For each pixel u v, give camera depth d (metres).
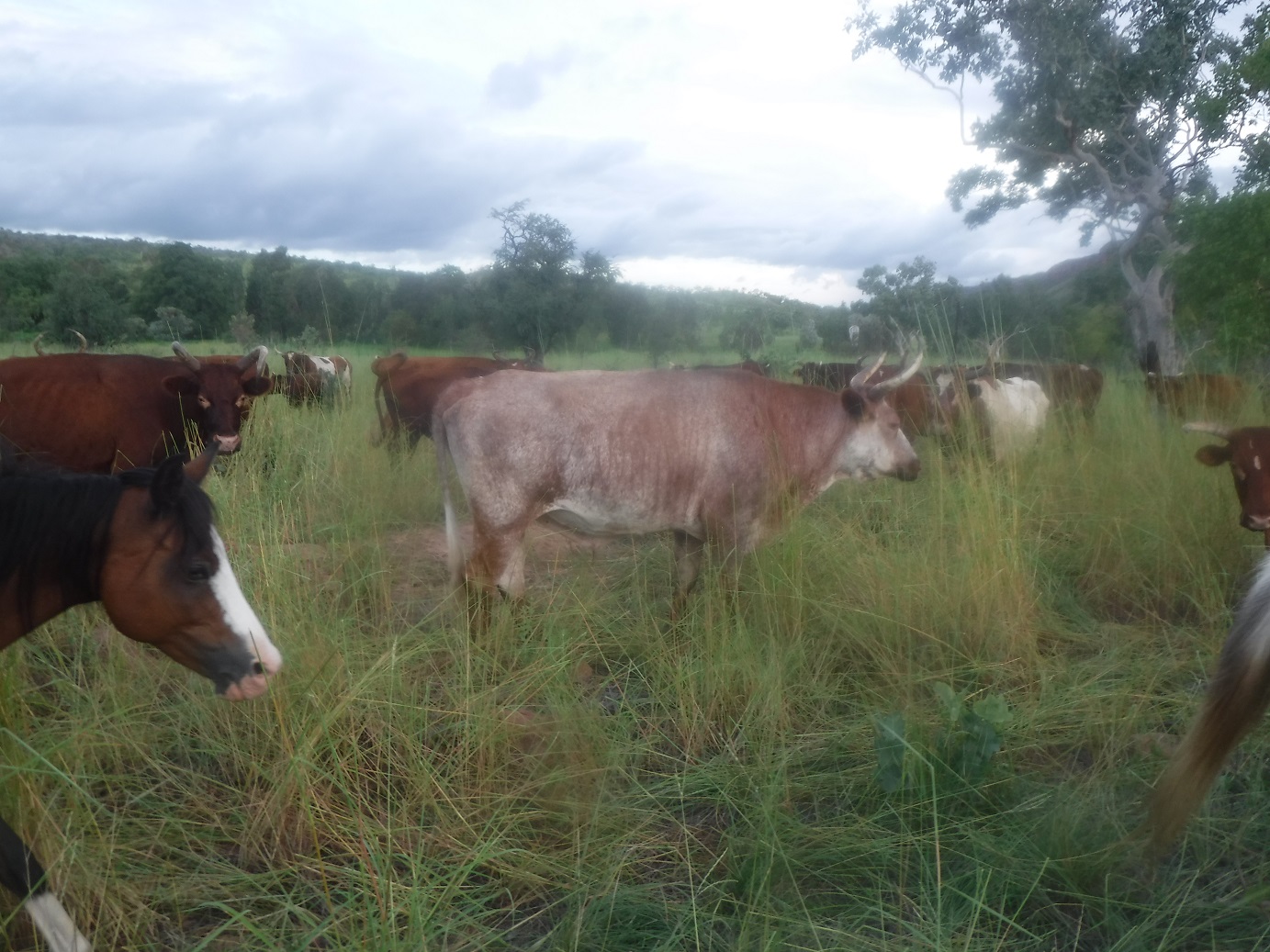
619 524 4.99
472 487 4.73
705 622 4.56
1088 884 2.98
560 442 4.72
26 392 6.49
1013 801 3.41
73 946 2.47
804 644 4.56
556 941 2.74
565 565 6.18
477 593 4.73
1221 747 2.75
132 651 4.16
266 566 4.41
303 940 2.62
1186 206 9.80
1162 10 20.12
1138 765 3.64
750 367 11.78
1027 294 15.52
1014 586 4.84
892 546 5.42
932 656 4.58
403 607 5.30
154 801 3.33
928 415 8.92
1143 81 19.97
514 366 10.09
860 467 5.59
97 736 3.48
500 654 4.40
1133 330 18.73
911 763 3.38
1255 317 9.10
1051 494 6.65
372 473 7.32
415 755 3.49
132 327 22.47
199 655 2.81
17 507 2.63
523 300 19.23
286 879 3.01
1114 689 4.25
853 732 3.89
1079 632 5.03
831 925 2.82
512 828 3.25
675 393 4.95
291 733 3.49
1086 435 8.22
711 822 3.43
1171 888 2.96
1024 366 11.30
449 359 9.92
